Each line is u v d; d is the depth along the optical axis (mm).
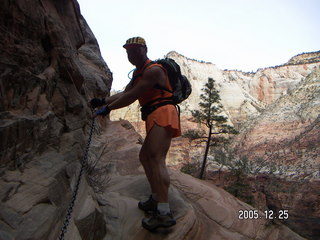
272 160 76312
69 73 3504
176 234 2857
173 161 73000
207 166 25469
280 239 3883
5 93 2225
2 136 1954
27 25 2615
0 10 2189
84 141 3846
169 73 2777
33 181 2141
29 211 1856
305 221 5125
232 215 4086
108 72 11367
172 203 3428
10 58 2314
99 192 3521
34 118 2477
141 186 3914
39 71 2881
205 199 4336
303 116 97312
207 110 26219
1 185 1901
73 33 4320
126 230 2904
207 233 3322
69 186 2582
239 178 12664
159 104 2742
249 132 101562
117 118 100812
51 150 2801
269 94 156375
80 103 3855
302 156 71188
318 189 44812
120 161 5172
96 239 2623
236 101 139625
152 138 2740
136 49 2742
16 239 1599
